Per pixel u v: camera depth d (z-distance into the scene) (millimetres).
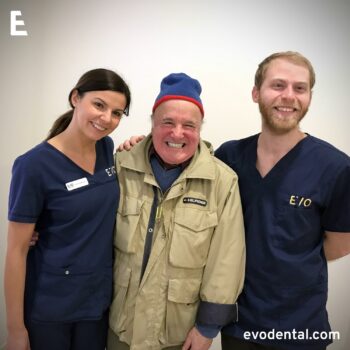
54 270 1069
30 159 1013
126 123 1742
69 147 1078
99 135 1036
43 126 1779
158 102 1085
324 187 1123
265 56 1642
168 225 1104
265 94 1123
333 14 1611
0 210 1850
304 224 1136
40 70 1743
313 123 1685
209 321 1072
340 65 1637
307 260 1147
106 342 1274
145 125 1730
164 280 1101
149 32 1669
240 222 1128
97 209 1099
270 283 1157
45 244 1089
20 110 1786
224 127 1704
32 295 1091
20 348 1092
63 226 1060
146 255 1109
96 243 1111
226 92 1678
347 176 1099
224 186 1125
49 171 1031
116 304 1160
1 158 1828
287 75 1086
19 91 1771
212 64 1663
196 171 1104
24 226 1022
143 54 1687
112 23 1679
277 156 1192
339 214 1137
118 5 1665
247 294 1190
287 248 1147
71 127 1067
